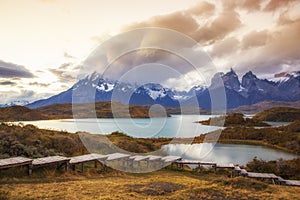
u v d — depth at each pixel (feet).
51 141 45.47
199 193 24.57
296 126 124.57
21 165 30.12
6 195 22.02
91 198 22.13
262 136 115.75
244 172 38.81
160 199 22.40
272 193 26.17
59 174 31.73
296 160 50.96
